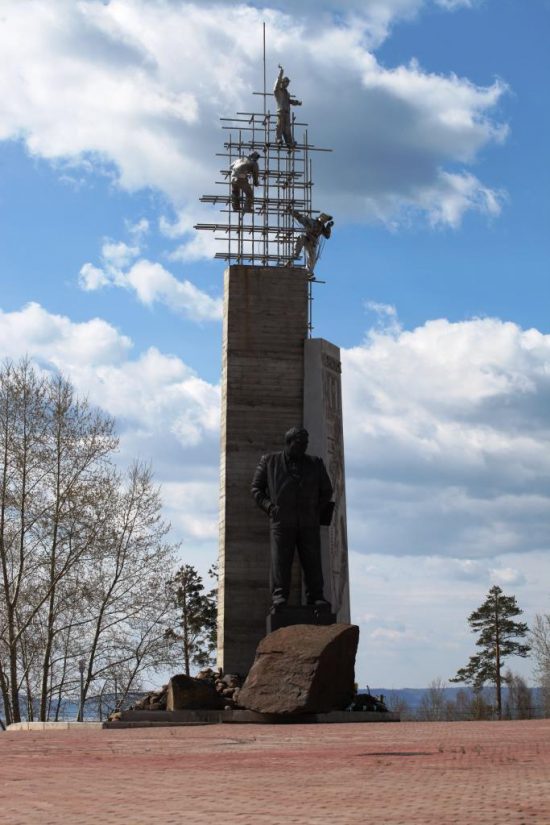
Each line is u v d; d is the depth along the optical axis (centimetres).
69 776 1015
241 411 4116
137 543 5100
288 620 3525
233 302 4197
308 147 4553
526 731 1933
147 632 5094
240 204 4434
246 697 2767
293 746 1562
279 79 4556
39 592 4944
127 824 623
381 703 3102
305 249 4425
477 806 688
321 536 3922
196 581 7556
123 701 5000
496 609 8700
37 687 4997
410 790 810
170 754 1390
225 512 4016
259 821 625
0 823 635
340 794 794
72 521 4941
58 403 5053
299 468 3634
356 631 2886
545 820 610
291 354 4181
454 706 8788
